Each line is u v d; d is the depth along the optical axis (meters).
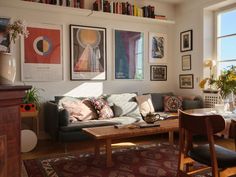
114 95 4.62
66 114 3.53
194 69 5.07
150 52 5.32
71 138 3.50
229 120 2.16
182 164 2.12
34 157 3.23
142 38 5.22
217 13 4.82
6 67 1.14
